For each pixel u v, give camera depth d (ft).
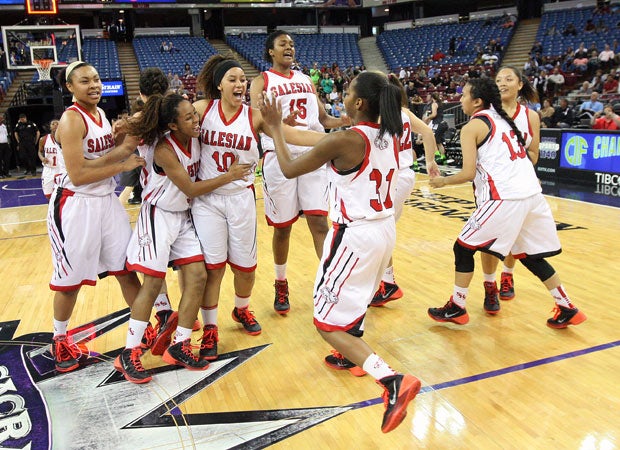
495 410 8.96
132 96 63.67
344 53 76.43
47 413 9.32
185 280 10.66
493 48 64.08
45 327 13.08
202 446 8.29
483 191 11.44
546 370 10.20
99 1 70.79
